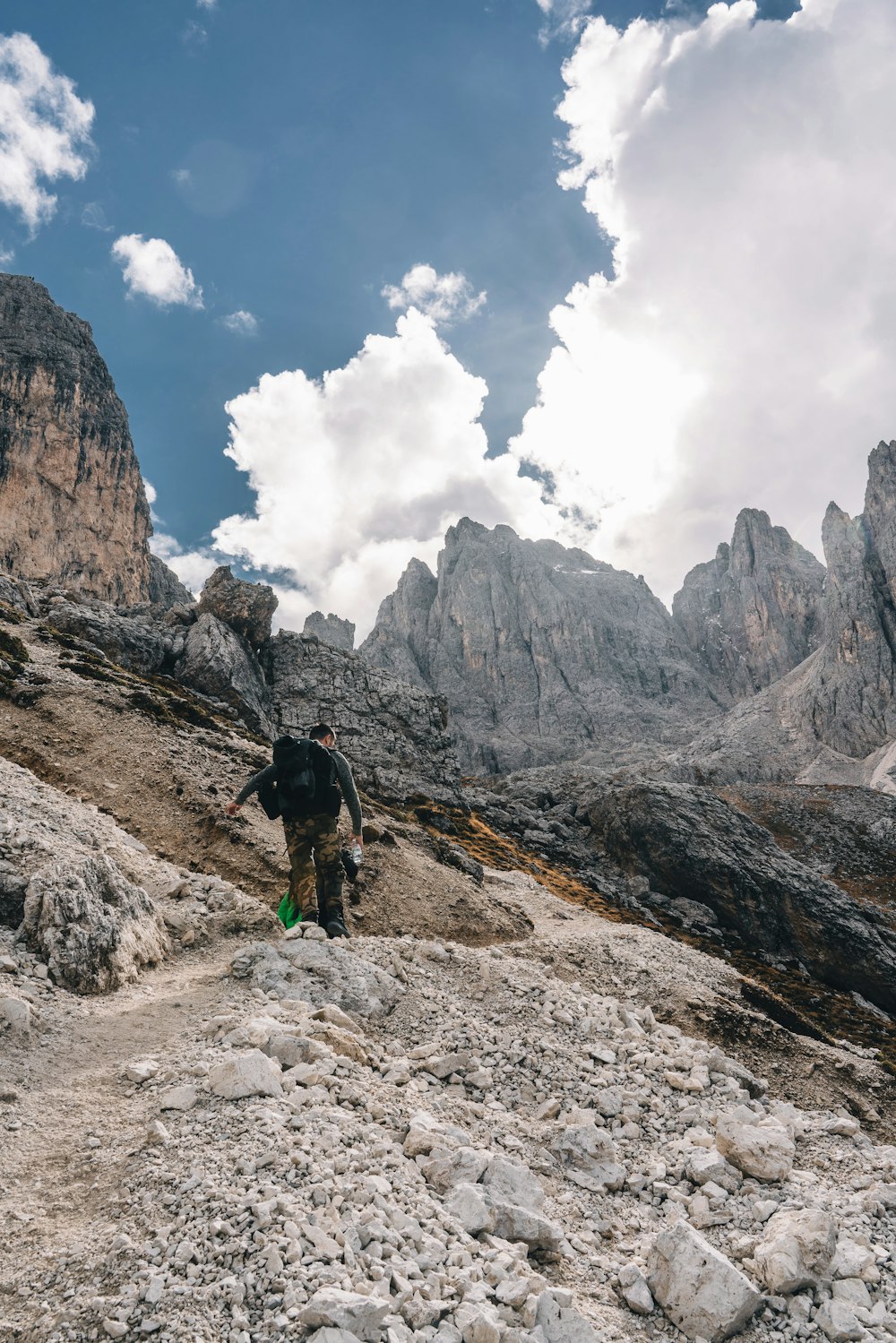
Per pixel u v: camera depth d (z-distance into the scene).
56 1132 4.46
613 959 14.90
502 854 50.88
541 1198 4.62
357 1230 3.61
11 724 22.97
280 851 18.98
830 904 62.66
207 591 58.94
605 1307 3.88
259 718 50.25
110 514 143.38
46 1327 2.92
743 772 177.62
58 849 8.02
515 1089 6.44
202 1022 6.39
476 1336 3.14
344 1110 4.94
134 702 27.25
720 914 58.66
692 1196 5.13
